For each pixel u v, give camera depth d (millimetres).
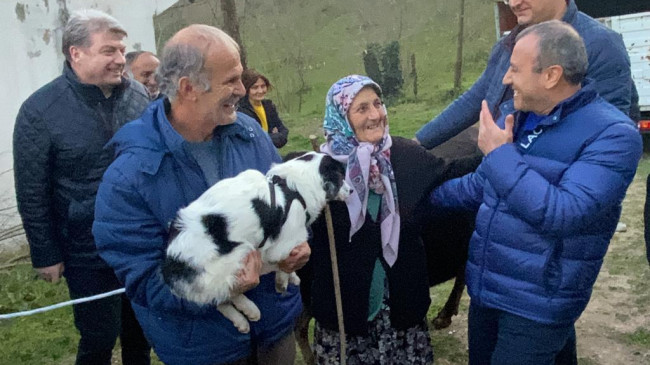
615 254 5617
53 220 3312
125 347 3725
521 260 2500
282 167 2389
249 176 2271
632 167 2344
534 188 2322
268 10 20281
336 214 2818
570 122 2422
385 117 2855
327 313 2900
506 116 2705
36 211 3227
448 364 4074
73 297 3414
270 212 2219
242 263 2150
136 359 3748
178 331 2338
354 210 2754
